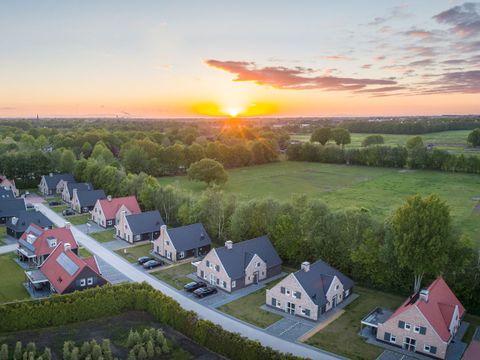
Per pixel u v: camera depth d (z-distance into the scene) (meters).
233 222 83.50
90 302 55.38
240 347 45.59
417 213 58.78
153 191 107.12
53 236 76.56
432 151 183.88
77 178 142.88
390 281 65.12
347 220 70.25
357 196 133.88
